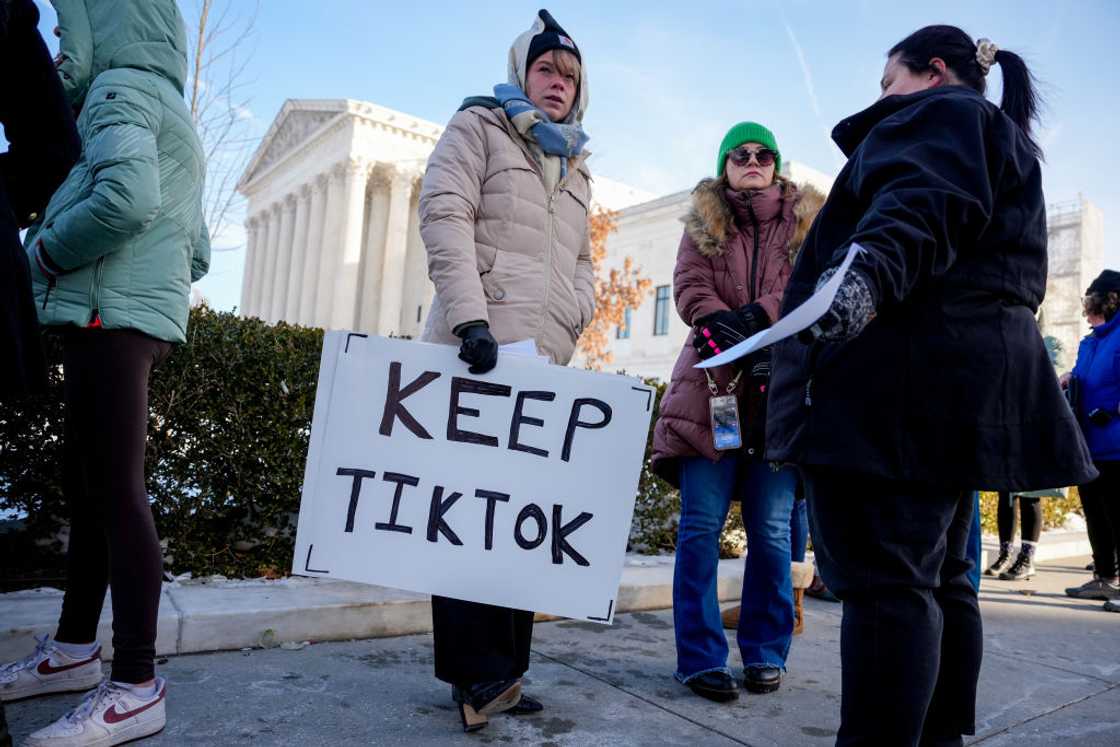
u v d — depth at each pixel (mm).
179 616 2555
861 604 1470
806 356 1534
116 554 1898
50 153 1706
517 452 2061
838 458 1426
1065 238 32438
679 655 2598
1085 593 4879
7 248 1485
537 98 2324
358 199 35031
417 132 36344
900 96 1601
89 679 2162
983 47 1737
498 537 2027
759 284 2752
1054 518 8625
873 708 1417
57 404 2977
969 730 1773
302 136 40438
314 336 3584
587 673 2684
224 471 3295
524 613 2199
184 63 2215
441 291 2031
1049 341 6738
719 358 1326
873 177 1435
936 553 1480
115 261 1949
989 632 3732
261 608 2721
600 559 2051
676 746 2098
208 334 3240
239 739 1918
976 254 1485
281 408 3385
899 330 1455
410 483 2021
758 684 2574
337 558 1979
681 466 2758
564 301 2275
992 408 1427
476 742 2016
